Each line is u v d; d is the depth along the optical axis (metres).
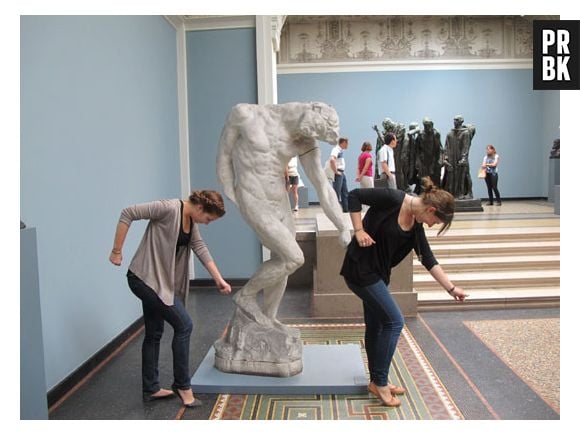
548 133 13.43
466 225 7.43
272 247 3.17
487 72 13.55
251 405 2.92
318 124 2.95
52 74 3.05
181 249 2.88
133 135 4.41
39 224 2.90
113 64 3.99
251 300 3.33
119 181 4.09
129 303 4.31
